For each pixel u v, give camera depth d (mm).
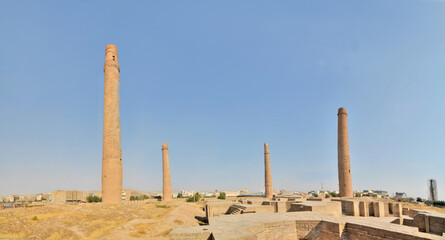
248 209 22875
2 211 24406
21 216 22078
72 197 79688
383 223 12297
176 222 24219
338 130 42688
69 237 17531
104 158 33594
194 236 10312
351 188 41000
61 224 20234
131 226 21656
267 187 59281
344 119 42344
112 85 35312
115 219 24016
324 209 20344
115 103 35062
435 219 16547
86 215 24562
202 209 40375
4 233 17531
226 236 9586
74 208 27438
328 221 12797
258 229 12031
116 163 33594
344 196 40812
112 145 33750
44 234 17594
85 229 19703
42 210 25031
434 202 68000
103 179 33188
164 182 57625
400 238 10234
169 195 57156
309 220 13398
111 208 29156
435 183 74938
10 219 20688
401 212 28188
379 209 26531
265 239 12547
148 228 21328
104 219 23703
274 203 24891
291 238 13383
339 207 22906
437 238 9375
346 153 41594
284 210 24250
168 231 20594
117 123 34812
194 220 27375
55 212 24688
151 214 28078
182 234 10297
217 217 15305
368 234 11430
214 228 11250
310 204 21547
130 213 27391
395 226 11531
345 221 12805
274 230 12984
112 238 17922
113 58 36531
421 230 17547
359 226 11844
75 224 20875
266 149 61406
